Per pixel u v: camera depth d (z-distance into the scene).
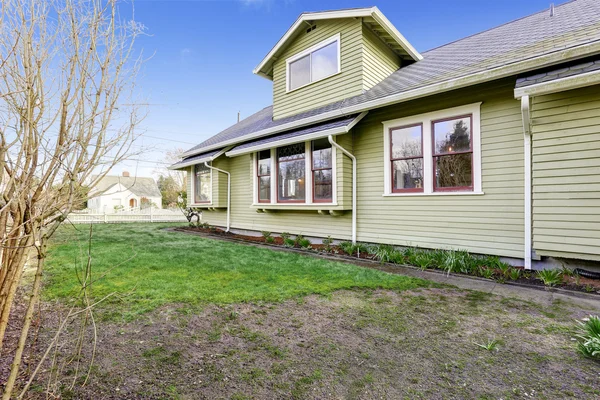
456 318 3.02
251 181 9.89
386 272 4.85
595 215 3.98
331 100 7.89
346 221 7.28
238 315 3.05
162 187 34.00
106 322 2.84
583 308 3.27
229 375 2.04
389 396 1.85
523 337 2.61
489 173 5.20
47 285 3.87
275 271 4.82
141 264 5.14
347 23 7.56
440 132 5.78
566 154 4.20
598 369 2.13
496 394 1.87
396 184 6.41
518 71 4.39
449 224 5.63
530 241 4.70
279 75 9.34
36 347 2.35
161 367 2.12
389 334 2.67
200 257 5.87
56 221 1.58
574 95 4.15
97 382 1.93
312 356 2.30
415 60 8.59
